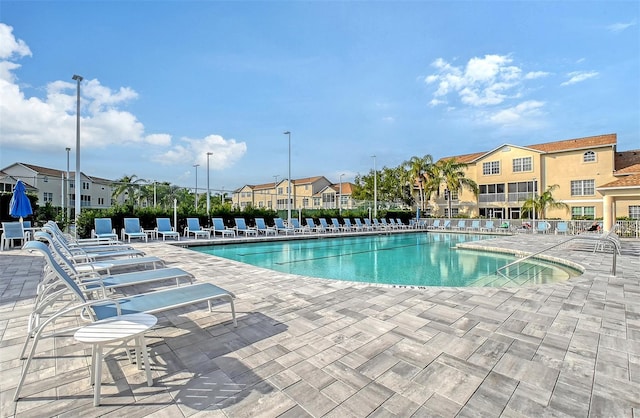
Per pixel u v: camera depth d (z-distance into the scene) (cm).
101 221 1270
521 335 348
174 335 345
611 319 399
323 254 1287
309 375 263
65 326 368
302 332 354
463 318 400
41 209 2047
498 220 2472
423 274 887
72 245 764
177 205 1725
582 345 324
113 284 406
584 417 213
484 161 3206
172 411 216
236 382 252
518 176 2956
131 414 212
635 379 261
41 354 296
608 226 1366
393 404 225
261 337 340
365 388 245
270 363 283
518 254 1159
